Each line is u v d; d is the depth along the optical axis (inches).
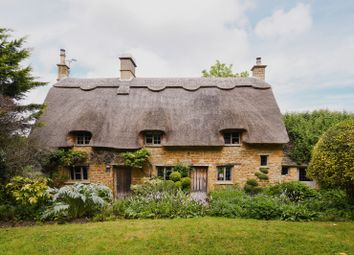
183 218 303.4
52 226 264.1
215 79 655.1
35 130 531.8
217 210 320.8
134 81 647.1
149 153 530.0
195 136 522.0
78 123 531.2
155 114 547.8
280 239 218.1
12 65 452.1
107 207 320.5
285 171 569.0
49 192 316.5
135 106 574.6
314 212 302.2
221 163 537.6
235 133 546.9
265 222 274.4
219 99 583.8
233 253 191.3
